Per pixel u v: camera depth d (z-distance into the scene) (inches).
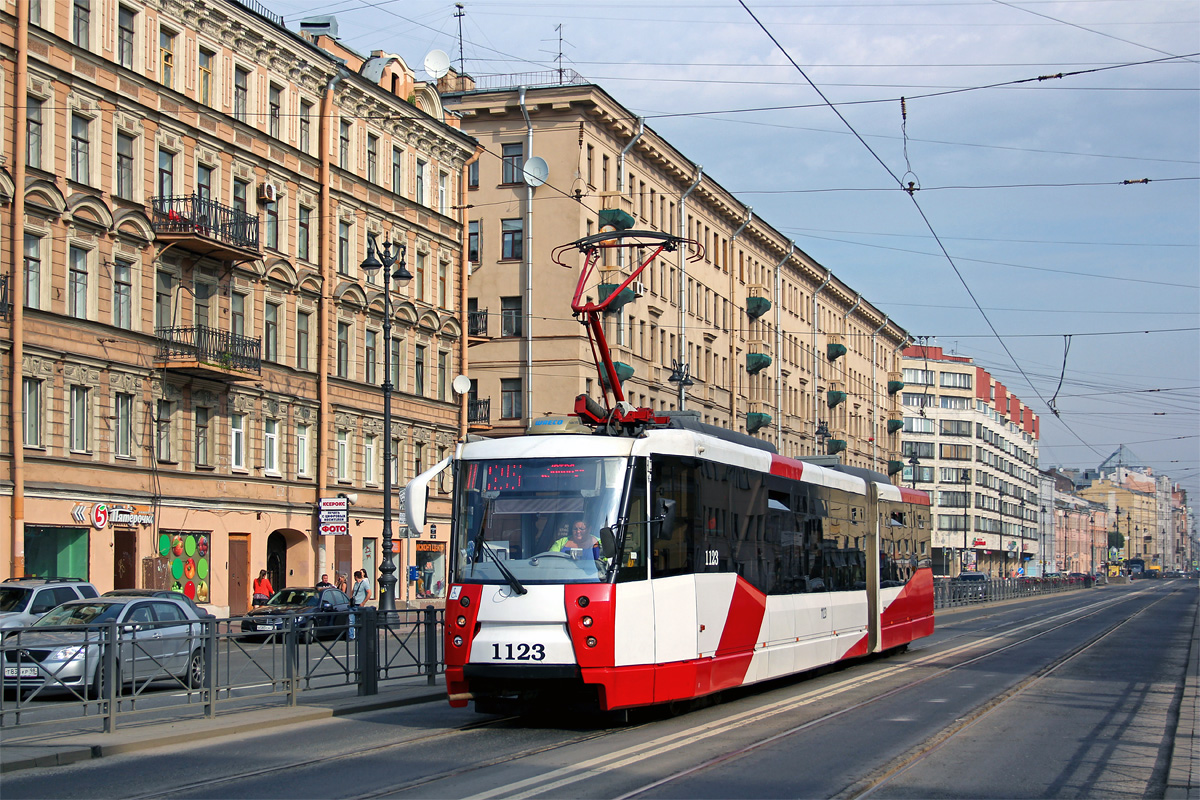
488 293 2066.9
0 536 1101.1
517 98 2036.2
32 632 523.8
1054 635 1375.5
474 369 2065.7
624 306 2102.6
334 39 1712.6
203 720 565.0
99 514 1213.7
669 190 2337.6
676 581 573.6
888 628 952.9
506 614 537.3
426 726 570.6
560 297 2026.3
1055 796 405.1
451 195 1895.9
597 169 2084.2
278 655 621.3
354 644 676.7
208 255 1381.6
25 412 1146.7
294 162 1537.9
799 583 747.4
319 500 1566.2
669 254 2304.4
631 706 537.0
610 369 653.3
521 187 2063.2
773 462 723.4
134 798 390.0
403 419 1763.0
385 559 1346.0
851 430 3489.2
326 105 1590.8
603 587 534.3
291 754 481.7
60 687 510.6
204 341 1362.0
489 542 555.2
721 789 402.0
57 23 1190.3
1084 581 4596.5
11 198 1127.6
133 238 1275.8
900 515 1023.6
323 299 1579.7
